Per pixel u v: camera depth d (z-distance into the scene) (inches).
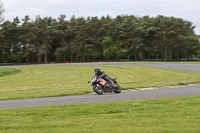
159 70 1870.1
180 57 5649.6
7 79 1588.3
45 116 380.5
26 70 2423.7
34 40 4963.1
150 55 5315.0
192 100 497.4
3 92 848.9
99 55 5216.5
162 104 459.8
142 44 4692.4
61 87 992.9
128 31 4987.7
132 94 650.2
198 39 4950.8
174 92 664.4
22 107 489.1
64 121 340.2
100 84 680.4
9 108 481.1
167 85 909.2
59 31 5103.3
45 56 5049.2
